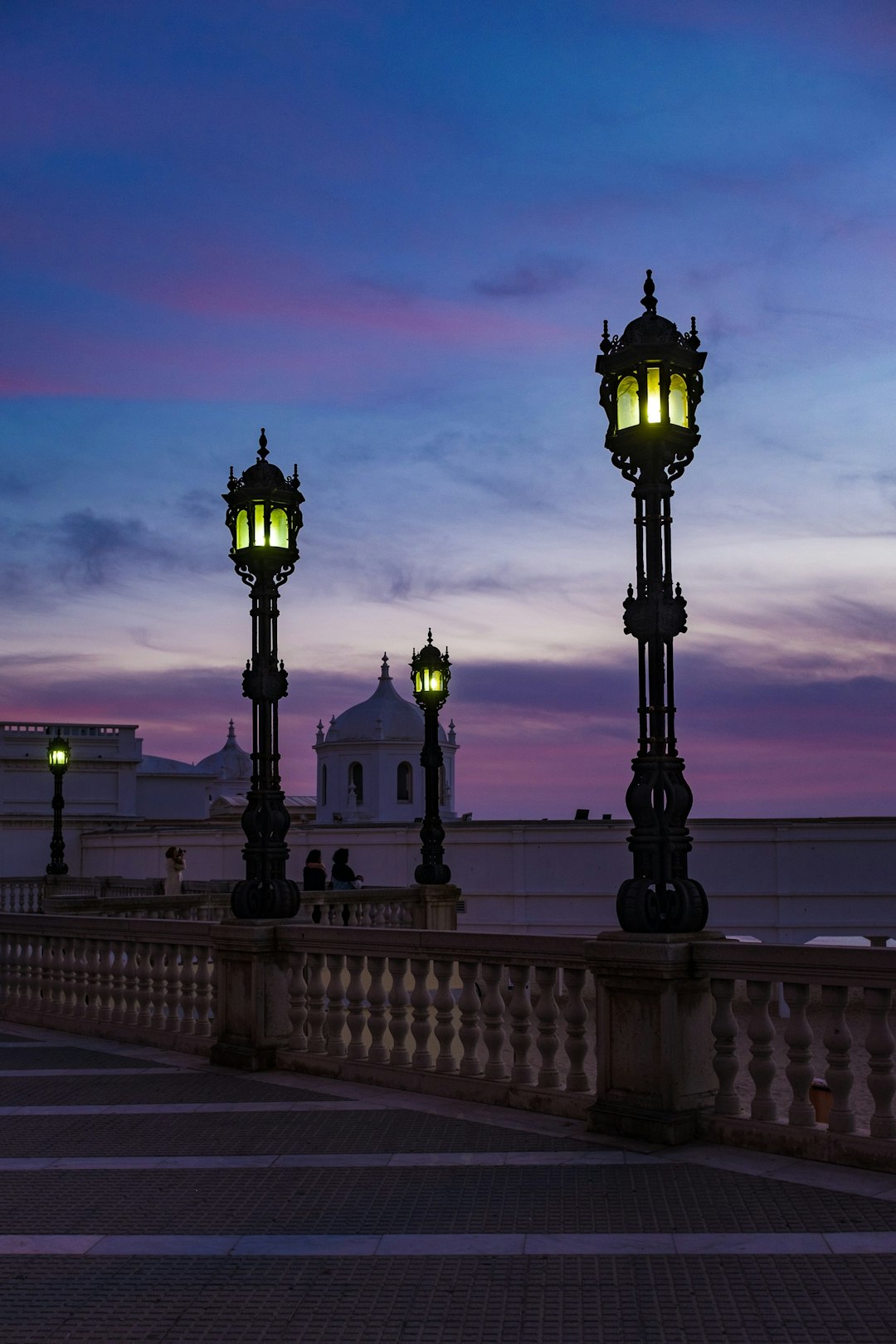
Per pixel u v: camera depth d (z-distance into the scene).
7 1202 6.83
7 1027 13.85
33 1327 5.15
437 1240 6.14
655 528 8.50
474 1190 6.95
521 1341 5.00
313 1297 5.46
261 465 11.66
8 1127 8.60
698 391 8.78
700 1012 8.09
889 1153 7.07
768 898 32.34
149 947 12.63
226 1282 5.64
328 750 61.31
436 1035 9.63
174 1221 6.48
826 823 32.38
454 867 35.56
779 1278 5.58
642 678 8.47
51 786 51.66
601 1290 5.48
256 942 10.73
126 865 45.50
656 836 8.20
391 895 23.80
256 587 11.58
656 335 8.56
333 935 10.41
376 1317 5.24
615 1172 7.24
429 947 9.66
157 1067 10.98
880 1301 5.32
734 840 32.78
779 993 20.09
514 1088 8.97
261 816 11.21
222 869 41.19
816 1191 6.81
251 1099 9.45
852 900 31.89
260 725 11.38
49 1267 5.84
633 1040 8.09
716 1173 7.18
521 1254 5.94
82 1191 7.03
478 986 9.46
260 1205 6.74
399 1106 9.12
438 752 24.70
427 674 24.59
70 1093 9.80
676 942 7.97
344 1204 6.73
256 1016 10.70
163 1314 5.29
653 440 8.49
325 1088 9.83
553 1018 8.94
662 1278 5.61
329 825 38.00
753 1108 7.81
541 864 34.88
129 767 52.88
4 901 36.03
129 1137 8.29
